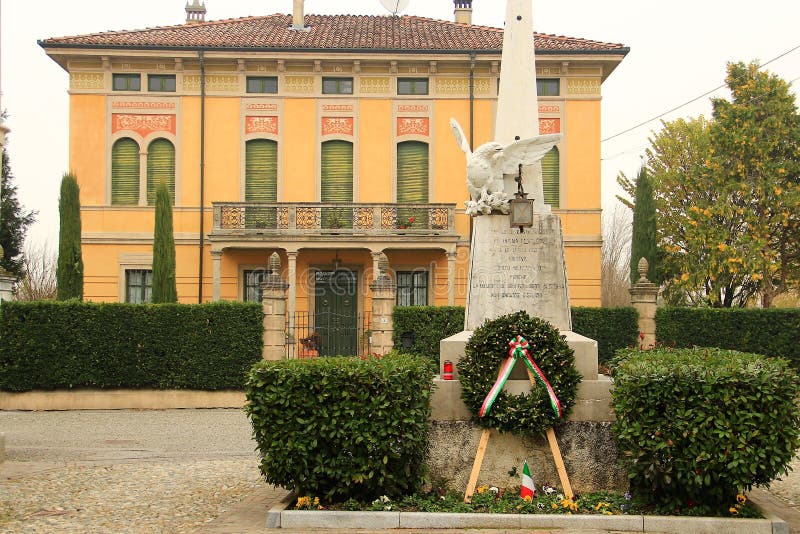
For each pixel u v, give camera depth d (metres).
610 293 61.38
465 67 32.94
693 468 8.26
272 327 22.33
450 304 30.97
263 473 8.94
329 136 32.91
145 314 22.09
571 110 32.91
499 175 11.16
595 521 8.30
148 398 21.98
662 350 10.78
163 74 32.66
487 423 9.31
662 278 34.06
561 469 9.20
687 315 23.70
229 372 22.08
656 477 8.42
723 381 8.27
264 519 8.91
